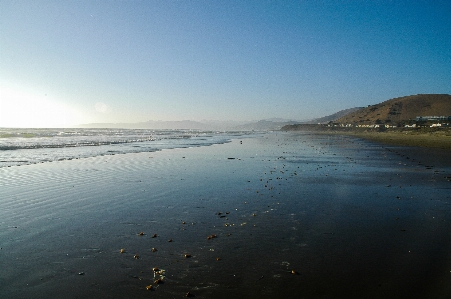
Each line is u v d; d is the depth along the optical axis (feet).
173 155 129.29
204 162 106.11
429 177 76.69
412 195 56.75
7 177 71.31
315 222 40.60
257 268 27.20
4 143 180.24
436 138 257.14
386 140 268.21
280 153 146.30
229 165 98.99
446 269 26.96
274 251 30.99
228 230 37.37
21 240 33.50
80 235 35.19
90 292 23.15
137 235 35.37
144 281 24.88
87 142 201.98
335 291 23.36
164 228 37.91
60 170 82.58
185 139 282.15
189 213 44.42
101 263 28.14
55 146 162.91
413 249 31.58
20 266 27.35
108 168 87.56
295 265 27.84
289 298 22.43
